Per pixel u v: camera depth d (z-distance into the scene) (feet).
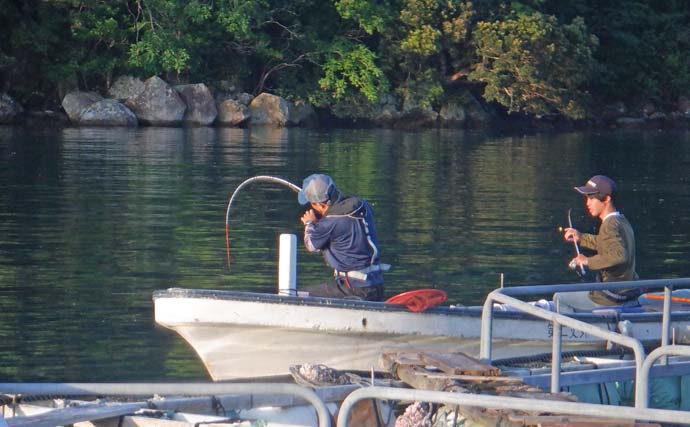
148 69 384.27
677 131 467.52
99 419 58.34
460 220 173.37
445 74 452.76
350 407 46.88
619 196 214.69
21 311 104.68
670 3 529.04
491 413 57.41
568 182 237.45
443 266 133.49
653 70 511.81
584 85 503.20
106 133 338.34
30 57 385.50
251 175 227.40
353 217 79.05
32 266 126.41
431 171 254.47
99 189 197.47
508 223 171.22
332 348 78.07
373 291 79.36
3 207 172.24
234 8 397.19
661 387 79.56
